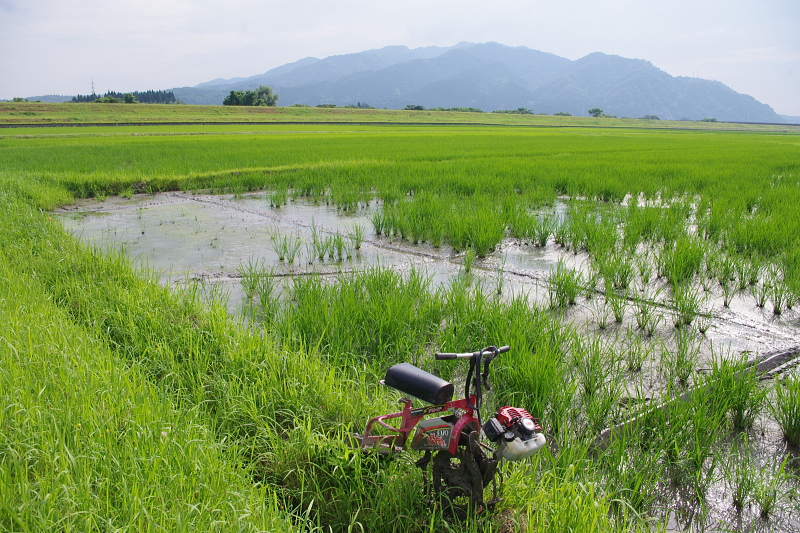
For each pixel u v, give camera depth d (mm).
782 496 3668
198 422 3883
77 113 88250
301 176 21109
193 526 2697
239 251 11031
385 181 19031
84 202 17312
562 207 16062
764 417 4816
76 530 2584
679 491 3824
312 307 6375
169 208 16344
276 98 157250
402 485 3434
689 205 14445
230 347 5270
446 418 3391
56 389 3982
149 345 5305
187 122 83500
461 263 10109
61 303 6578
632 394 5125
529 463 3842
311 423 4078
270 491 3471
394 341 5836
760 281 8836
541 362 5016
